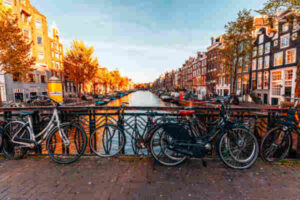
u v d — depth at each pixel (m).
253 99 23.88
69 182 2.28
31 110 3.10
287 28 18.70
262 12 9.56
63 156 3.04
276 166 2.73
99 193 2.05
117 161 2.92
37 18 26.89
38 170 2.61
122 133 3.14
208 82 41.47
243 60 20.08
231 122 2.75
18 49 13.60
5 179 2.35
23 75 14.62
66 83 37.56
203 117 2.99
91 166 2.74
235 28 19.02
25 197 1.97
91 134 3.09
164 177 2.41
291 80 18.33
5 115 3.12
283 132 2.88
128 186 2.19
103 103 30.44
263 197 1.99
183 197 1.98
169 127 2.73
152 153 2.76
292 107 2.94
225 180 2.34
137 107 3.18
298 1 8.09
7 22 13.29
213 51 37.97
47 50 29.41
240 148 2.76
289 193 2.06
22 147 3.01
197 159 2.99
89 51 30.78
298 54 17.36
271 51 21.31
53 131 2.89
